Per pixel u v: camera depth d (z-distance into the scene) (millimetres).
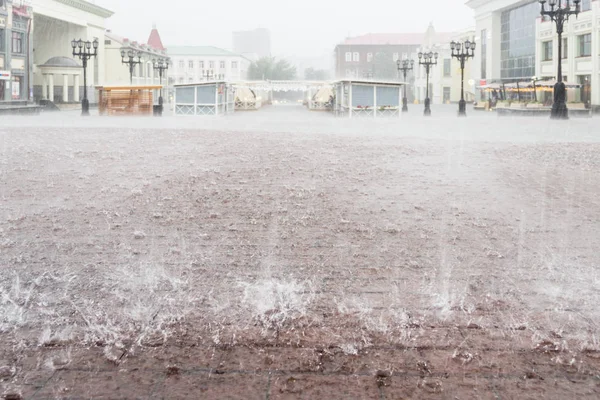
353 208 7223
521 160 11875
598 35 41469
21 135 17625
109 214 6848
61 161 11383
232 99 44000
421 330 3482
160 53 86438
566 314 3758
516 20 61906
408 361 3064
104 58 72500
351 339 3346
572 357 3111
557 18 29391
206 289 4250
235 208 7223
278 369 2969
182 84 36281
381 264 4914
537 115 37812
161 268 4777
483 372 2938
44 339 3322
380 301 4008
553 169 10555
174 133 19391
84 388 2758
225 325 3561
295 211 7055
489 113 50156
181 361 3055
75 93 60781
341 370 2961
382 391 2742
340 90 37375
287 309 3844
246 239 5750
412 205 7402
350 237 5824
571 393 2725
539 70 51531
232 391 2738
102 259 5023
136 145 14852
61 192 8188
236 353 3156
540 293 4176
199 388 2766
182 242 5629
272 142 16016
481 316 3721
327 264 4910
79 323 3576
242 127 23781
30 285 4305
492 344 3279
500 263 4938
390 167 10820
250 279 4500
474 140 16891
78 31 66438
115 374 2902
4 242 5523
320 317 3699
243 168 10656
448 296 4109
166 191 8336
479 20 70125
